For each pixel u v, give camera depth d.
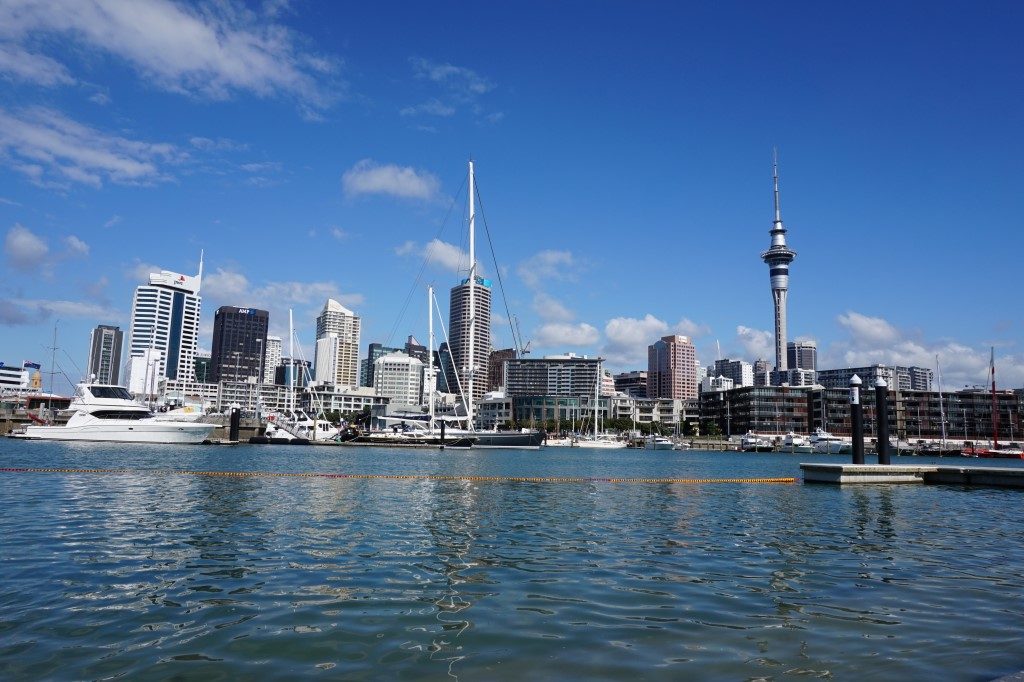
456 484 47.72
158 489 39.22
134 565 17.78
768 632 12.45
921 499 39.88
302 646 11.38
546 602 14.51
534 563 18.91
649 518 29.94
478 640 11.81
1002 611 14.08
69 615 13.05
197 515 28.05
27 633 11.89
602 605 14.30
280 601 14.28
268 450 111.00
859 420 53.91
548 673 10.21
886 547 22.36
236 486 42.09
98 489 38.75
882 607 14.34
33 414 162.88
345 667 10.40
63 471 52.75
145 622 12.68
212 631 12.16
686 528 26.77
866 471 50.56
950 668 10.59
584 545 22.16
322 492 39.22
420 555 19.81
